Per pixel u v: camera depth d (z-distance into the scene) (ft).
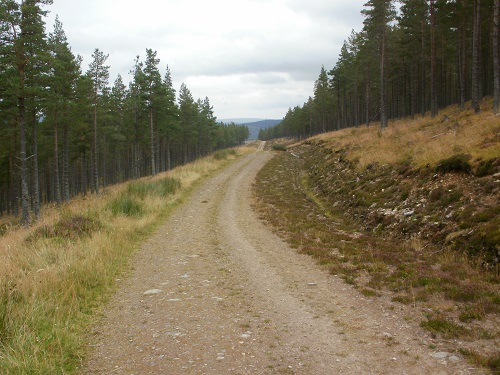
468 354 14.52
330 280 25.96
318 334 17.47
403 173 49.26
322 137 173.78
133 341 16.88
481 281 22.36
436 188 38.42
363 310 20.24
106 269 27.55
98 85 114.83
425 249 31.04
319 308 20.90
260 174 105.09
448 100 189.57
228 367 14.43
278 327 18.40
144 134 161.27
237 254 34.14
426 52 140.87
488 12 112.88
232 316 19.94
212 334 17.61
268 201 65.51
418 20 126.31
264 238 40.60
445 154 44.09
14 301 18.29
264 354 15.53
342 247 34.27
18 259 27.73
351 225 45.57
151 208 55.06
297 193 74.79
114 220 44.45
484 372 13.28
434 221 33.76
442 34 130.00
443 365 14.01
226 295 23.40
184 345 16.43
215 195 72.95
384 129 110.52
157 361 14.94
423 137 65.36
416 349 15.47
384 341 16.40
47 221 41.01
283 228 44.75
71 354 15.46
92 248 30.91
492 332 16.21
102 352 15.79
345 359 14.96
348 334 17.34
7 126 101.76
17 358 13.74
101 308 21.11
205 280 26.58
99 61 112.57
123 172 228.84
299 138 405.59
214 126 278.46
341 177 68.80
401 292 22.30
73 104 93.91
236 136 550.36
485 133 45.21
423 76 132.77
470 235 28.12
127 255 33.17
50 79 78.59
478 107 82.48
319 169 91.45
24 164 77.41
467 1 104.37
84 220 40.06
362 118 253.65
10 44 73.36
